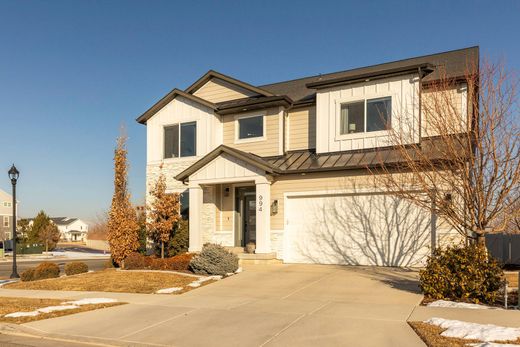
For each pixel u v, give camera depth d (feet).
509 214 36.99
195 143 63.57
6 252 154.10
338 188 50.55
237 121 62.23
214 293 38.29
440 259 33.83
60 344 25.18
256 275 45.62
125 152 60.59
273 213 53.78
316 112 55.88
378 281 40.01
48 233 163.43
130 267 54.13
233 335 25.13
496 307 30.30
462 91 48.49
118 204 59.31
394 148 46.01
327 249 51.31
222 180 55.52
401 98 50.26
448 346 21.08
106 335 26.00
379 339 23.29
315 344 22.91
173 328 27.12
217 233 60.29
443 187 41.01
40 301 37.50
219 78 65.00
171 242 57.93
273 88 69.26
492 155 35.96
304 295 35.99
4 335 27.55
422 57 61.52
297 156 56.59
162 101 65.67
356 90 53.21
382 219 48.70
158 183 58.70
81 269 56.54
